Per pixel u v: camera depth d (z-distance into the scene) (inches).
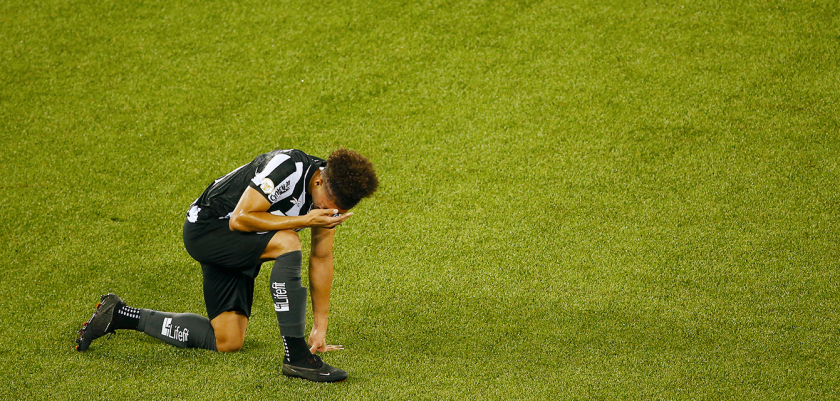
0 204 747.4
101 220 725.3
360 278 629.9
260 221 438.6
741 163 781.9
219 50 1002.1
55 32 1040.8
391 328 550.6
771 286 601.0
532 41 981.2
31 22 1058.7
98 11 1077.1
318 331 495.8
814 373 474.0
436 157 817.5
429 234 697.0
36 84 951.6
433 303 587.8
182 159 826.8
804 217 698.2
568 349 513.0
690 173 772.6
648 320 556.1
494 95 906.1
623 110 868.6
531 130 849.5
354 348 519.8
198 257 471.5
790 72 904.9
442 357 501.0
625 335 534.6
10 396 431.2
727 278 615.2
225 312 486.6
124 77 962.7
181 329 496.7
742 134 821.9
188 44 1015.0
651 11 1012.5
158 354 492.1
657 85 901.2
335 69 960.3
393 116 885.2
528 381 457.4
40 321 554.6
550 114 871.1
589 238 683.4
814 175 756.6
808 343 516.1
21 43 1019.9
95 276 632.4
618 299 589.0
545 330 544.1
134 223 720.3
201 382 448.1
